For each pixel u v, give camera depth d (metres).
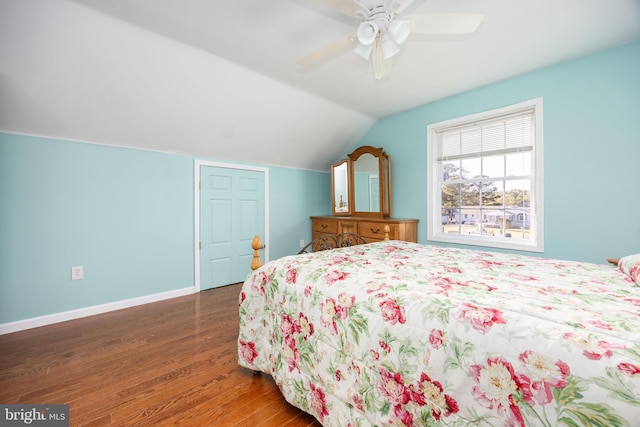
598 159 2.24
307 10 1.73
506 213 2.82
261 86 2.73
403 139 3.58
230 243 3.65
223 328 2.36
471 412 0.79
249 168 3.81
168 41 2.05
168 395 1.51
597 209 2.26
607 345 0.66
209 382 1.63
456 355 0.83
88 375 1.69
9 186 2.27
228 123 3.04
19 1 1.60
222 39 2.03
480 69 2.49
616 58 2.14
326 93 3.00
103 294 2.73
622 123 2.13
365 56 1.72
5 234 2.26
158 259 3.07
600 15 1.78
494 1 1.65
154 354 1.94
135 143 2.86
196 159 3.34
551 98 2.45
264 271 1.60
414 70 2.50
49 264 2.45
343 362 1.13
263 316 1.59
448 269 1.41
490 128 2.89
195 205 3.34
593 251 2.28
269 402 1.47
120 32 1.91
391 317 1.00
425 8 1.69
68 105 2.26
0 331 2.23
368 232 3.52
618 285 1.12
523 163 2.69
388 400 0.98
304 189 4.45
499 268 1.43
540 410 0.67
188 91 2.52
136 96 2.40
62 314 2.50
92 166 2.65
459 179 3.15
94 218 2.67
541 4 1.68
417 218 3.44
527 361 0.71
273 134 3.46
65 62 1.98
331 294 1.22
